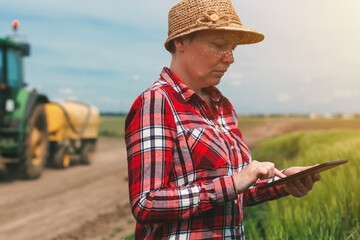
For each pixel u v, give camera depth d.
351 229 3.06
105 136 33.88
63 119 11.39
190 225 1.21
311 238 2.76
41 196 7.80
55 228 5.57
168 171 1.20
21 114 8.77
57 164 11.44
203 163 1.23
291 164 4.93
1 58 8.66
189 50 1.34
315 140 13.37
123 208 6.75
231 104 1.58
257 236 3.06
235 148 1.40
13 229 5.54
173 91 1.29
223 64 1.34
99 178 10.07
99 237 5.06
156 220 1.15
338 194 3.55
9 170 9.37
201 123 1.29
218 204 1.15
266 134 41.44
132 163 1.21
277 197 1.53
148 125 1.21
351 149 5.69
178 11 1.35
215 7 1.30
